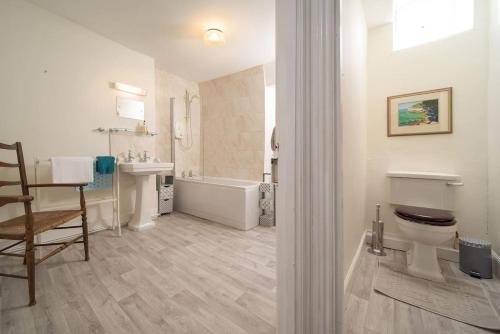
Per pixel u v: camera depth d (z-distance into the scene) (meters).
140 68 2.70
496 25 1.50
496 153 1.51
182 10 1.95
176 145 3.52
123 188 2.60
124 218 2.61
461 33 1.74
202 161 3.85
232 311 1.15
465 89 1.73
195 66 3.14
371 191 2.14
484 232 1.65
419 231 1.45
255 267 1.62
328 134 0.67
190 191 3.17
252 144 3.20
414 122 1.93
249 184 2.88
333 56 0.67
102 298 1.25
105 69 2.38
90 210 2.32
